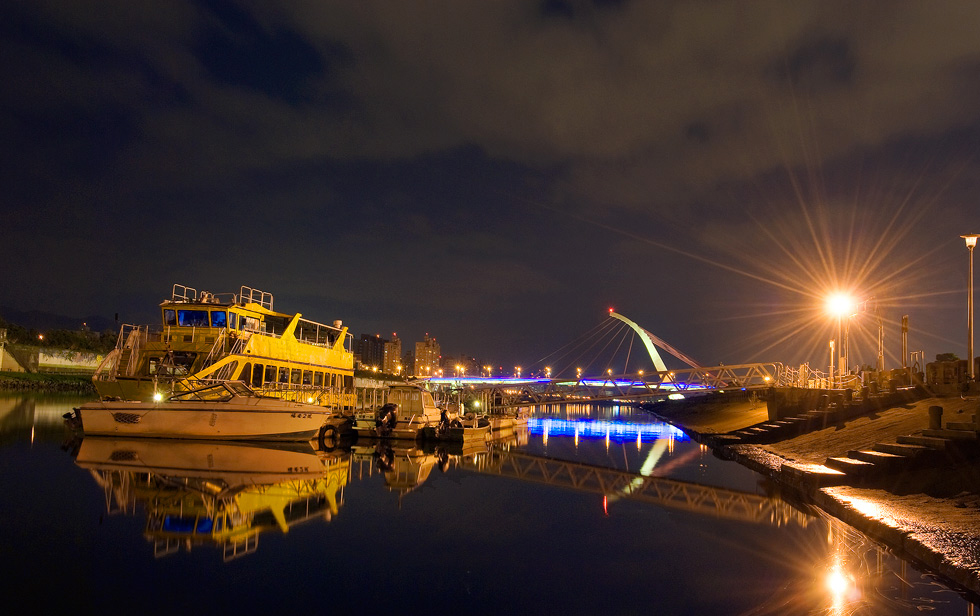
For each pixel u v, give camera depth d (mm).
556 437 49156
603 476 26000
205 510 16453
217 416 30312
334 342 46000
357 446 35156
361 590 11055
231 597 10500
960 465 17344
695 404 90250
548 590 11281
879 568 12641
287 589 10969
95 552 12641
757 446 33156
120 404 30266
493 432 45688
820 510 18422
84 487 18750
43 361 97250
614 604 10625
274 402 31016
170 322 34688
